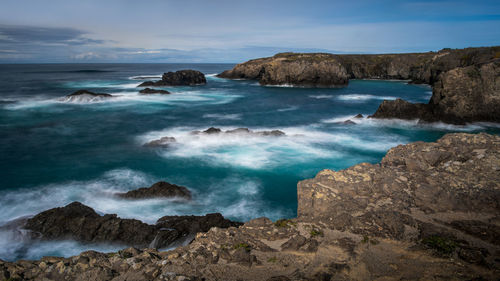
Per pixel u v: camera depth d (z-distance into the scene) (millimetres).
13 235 11930
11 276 6367
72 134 29891
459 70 33812
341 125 34812
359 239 6934
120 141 27344
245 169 20359
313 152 24172
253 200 16094
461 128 32406
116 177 18984
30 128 31984
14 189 17188
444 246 6359
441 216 7625
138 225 12023
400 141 28078
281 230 7641
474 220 7297
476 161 9602
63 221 12320
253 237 7430
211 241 7309
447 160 10047
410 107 35438
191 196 16062
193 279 5824
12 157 22984
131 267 6445
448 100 33750
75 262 6770
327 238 7070
